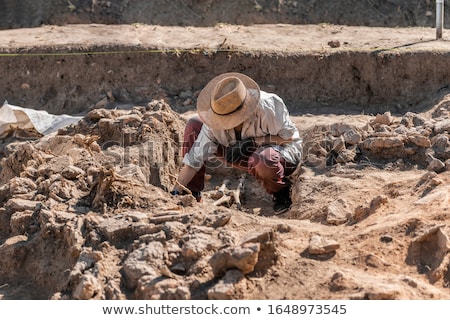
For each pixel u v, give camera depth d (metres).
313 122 9.80
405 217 5.57
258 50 11.34
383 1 14.12
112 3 13.69
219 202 7.82
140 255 4.92
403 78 10.90
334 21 13.78
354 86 11.08
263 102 6.60
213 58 11.34
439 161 7.07
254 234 4.92
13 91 11.55
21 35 12.54
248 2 13.70
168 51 11.40
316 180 7.25
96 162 6.95
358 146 7.86
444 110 9.91
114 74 11.43
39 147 7.94
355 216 6.03
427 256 5.13
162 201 5.88
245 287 4.68
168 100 11.16
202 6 13.66
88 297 4.71
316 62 11.13
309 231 5.67
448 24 14.15
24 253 5.59
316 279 4.86
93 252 5.02
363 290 4.63
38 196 6.16
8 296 5.32
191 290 4.67
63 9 13.54
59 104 11.41
